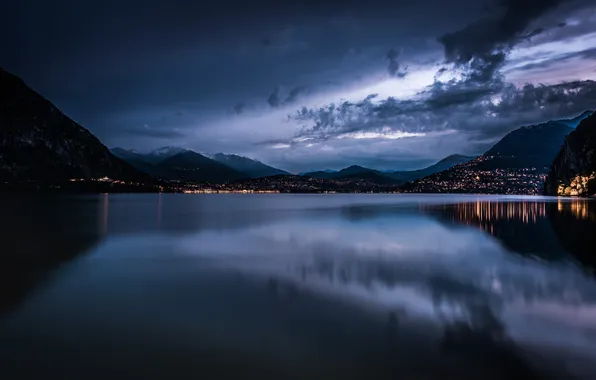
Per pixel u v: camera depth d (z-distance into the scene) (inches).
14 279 601.6
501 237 1083.9
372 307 446.3
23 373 295.9
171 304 465.1
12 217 1923.0
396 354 321.4
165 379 286.4
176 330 379.2
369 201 4864.7
